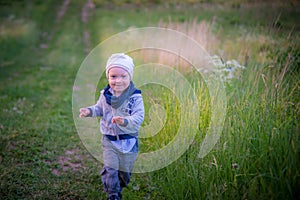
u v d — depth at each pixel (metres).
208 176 3.38
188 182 3.47
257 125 3.45
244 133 3.44
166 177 3.88
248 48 5.85
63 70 8.92
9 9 16.28
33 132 5.42
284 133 3.20
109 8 15.63
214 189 3.25
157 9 13.55
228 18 9.06
